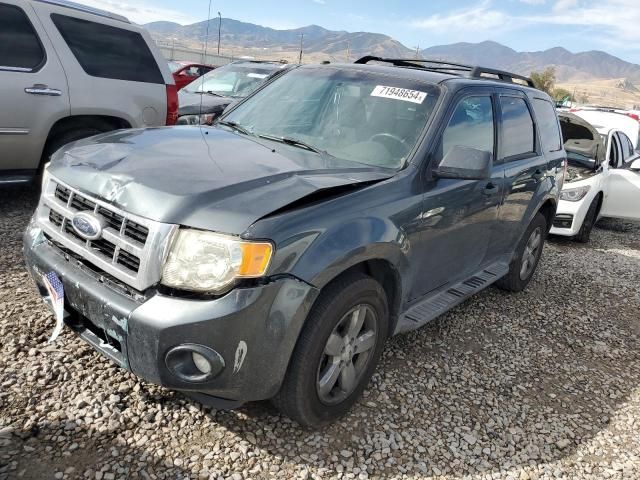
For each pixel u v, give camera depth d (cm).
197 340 223
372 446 283
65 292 259
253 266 226
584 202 759
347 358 285
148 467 244
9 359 302
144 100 620
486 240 418
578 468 294
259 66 1035
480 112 393
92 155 287
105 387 291
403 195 303
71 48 559
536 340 444
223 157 290
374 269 302
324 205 259
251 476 249
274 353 238
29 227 298
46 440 249
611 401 369
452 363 382
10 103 512
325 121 357
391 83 368
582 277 634
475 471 279
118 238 241
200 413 283
